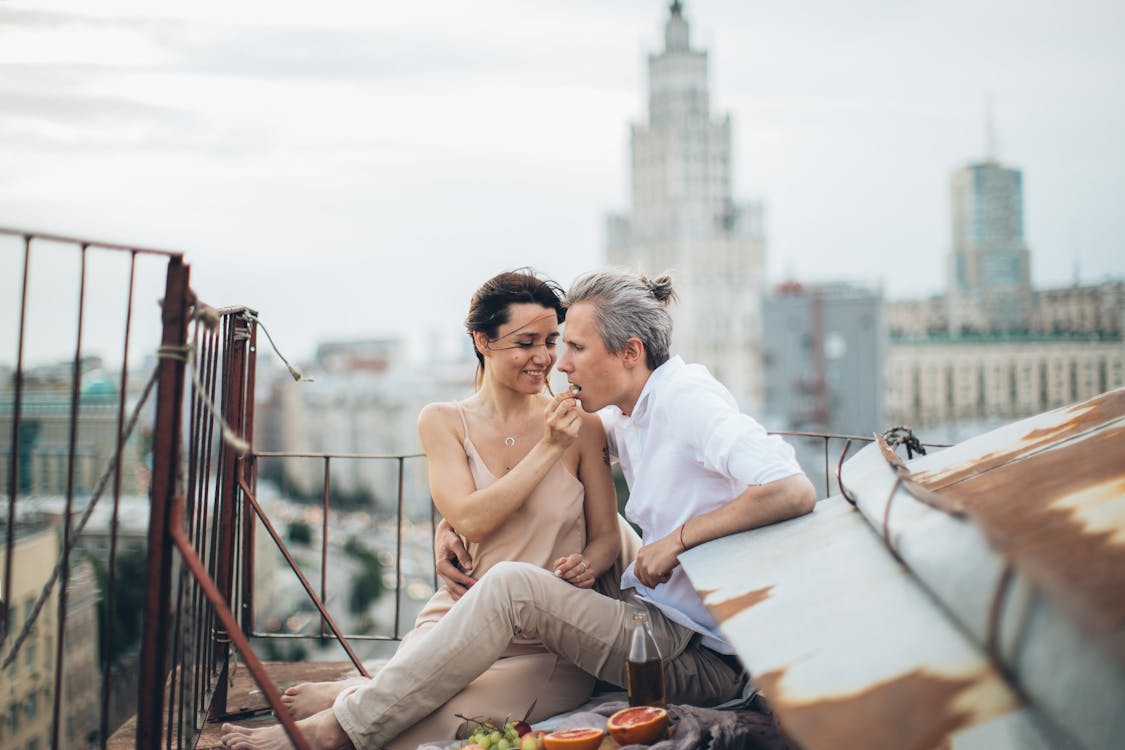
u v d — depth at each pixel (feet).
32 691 43.19
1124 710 4.14
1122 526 5.08
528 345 9.66
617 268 9.55
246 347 10.43
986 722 5.13
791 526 8.28
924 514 6.54
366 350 550.36
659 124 340.80
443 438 9.93
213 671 10.32
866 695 5.57
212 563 9.66
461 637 8.51
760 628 6.63
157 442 7.09
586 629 8.76
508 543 9.65
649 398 9.33
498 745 8.20
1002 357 221.05
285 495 377.91
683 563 8.19
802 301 230.48
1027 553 5.13
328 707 9.34
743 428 8.69
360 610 221.05
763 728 8.06
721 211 336.70
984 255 331.57
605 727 8.26
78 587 73.05
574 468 9.93
